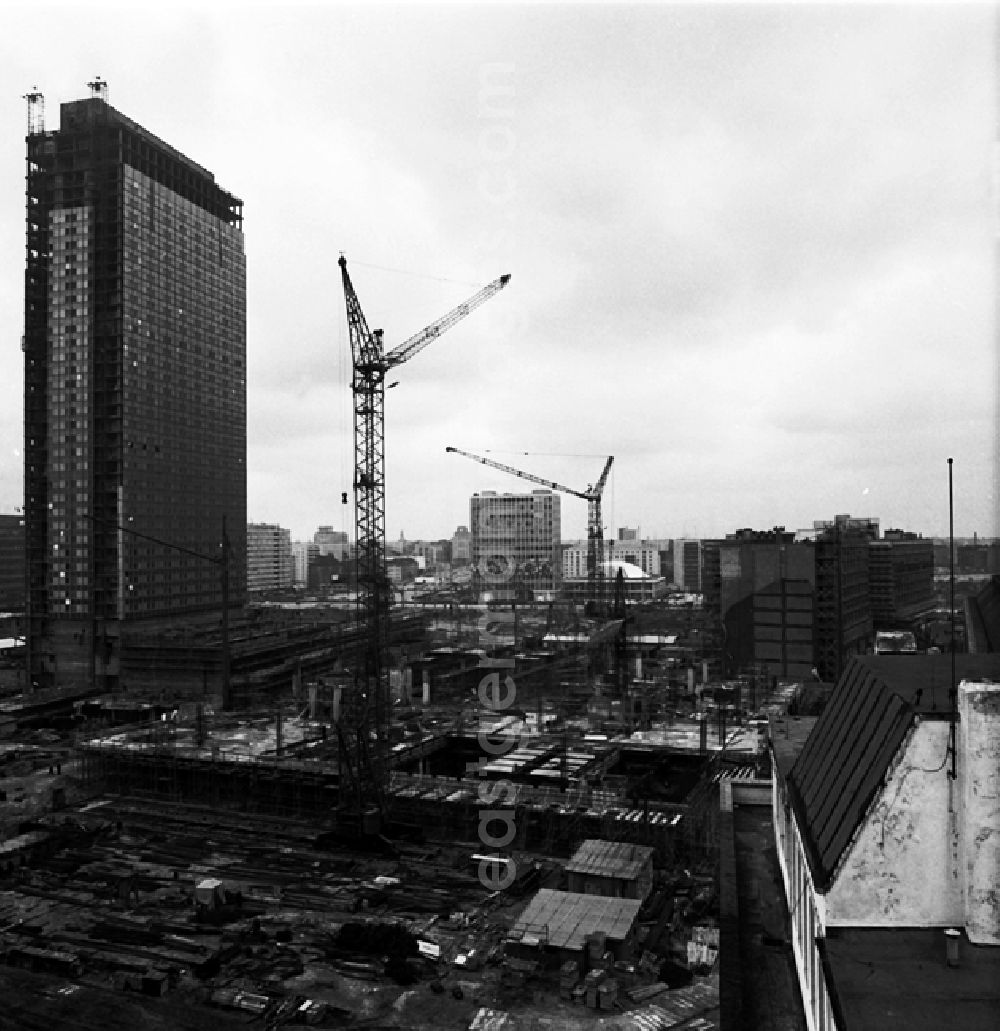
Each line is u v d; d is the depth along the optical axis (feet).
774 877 136.87
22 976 255.09
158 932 284.00
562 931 262.06
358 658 529.45
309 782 424.46
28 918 295.07
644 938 271.08
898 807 84.79
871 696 105.91
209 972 256.73
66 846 370.32
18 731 589.73
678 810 362.53
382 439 425.69
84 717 620.90
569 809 368.89
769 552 639.76
